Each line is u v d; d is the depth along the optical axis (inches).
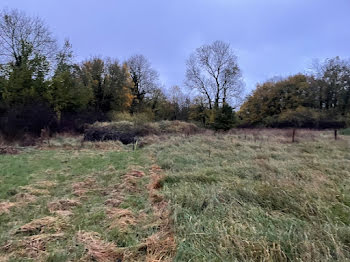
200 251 71.4
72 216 100.7
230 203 107.1
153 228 90.7
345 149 289.7
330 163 198.2
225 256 68.1
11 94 505.0
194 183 141.8
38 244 77.2
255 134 519.2
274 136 475.2
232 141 378.9
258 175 160.2
